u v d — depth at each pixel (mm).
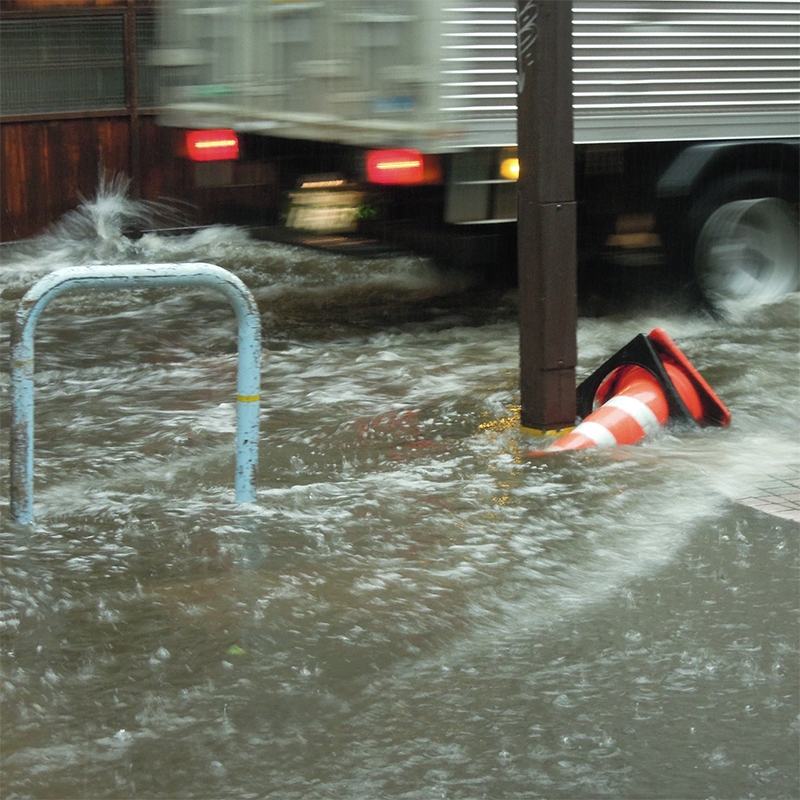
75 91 24734
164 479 10859
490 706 6867
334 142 16328
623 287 17078
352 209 16359
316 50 16359
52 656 7449
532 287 11492
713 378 13977
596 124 15625
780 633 7738
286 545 9211
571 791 6066
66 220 24953
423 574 8664
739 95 16750
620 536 9312
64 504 10141
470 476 10695
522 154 11289
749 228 17500
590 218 16391
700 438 11727
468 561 8883
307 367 14961
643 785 6109
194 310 18516
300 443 11820
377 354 15609
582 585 8484
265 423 12508
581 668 7301
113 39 24875
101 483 10758
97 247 24531
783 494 10180
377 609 8109
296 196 17312
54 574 8680
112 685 7098
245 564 8852
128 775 6188
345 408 13078
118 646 7590
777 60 17031
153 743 6480
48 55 24312
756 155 17094
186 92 18812
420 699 6949
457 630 7816
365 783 6129
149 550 9125
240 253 23078
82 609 8109
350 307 18594
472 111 14805
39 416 12961
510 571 8703
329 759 6340
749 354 15203
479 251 15688
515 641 7660
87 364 15344
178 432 12359
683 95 16266
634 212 16547
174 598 8281
